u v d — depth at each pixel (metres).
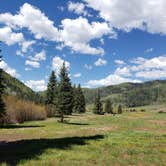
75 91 151.12
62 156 22.28
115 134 39.84
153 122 74.81
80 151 24.81
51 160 20.55
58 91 82.62
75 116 112.56
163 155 24.44
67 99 81.38
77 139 33.09
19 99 89.75
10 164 18.89
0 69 51.78
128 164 20.75
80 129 52.31
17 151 24.44
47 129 53.16
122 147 27.94
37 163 19.33
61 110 80.44
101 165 19.84
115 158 22.47
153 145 29.75
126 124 67.38
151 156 23.88
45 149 25.17
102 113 160.75
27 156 21.92
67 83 82.94
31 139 35.38
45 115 94.56
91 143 29.80
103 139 33.22
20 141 32.56
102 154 23.89
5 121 71.19
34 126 63.22
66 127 58.34
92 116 111.88
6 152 24.17
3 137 39.91
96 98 159.38
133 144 29.94
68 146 27.30
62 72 83.44
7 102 75.44
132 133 41.72
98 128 54.75
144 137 36.22
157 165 20.77
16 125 66.56
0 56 35.44
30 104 90.81
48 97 112.12
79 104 150.75
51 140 32.31
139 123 70.94
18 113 79.56
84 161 20.77
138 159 22.48
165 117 102.19
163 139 34.66
